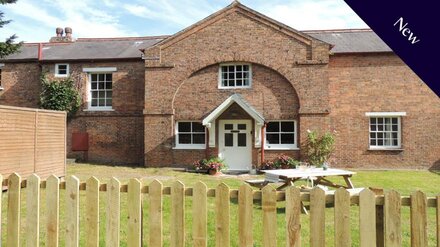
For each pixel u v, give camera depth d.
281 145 16.56
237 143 16.83
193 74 17.14
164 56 17.27
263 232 3.54
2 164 9.20
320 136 16.16
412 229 3.34
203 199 3.65
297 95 16.41
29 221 3.92
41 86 19.12
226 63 16.98
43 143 10.94
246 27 16.78
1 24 16.00
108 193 3.80
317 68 16.30
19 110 9.87
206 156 16.75
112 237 3.78
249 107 15.92
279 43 16.56
